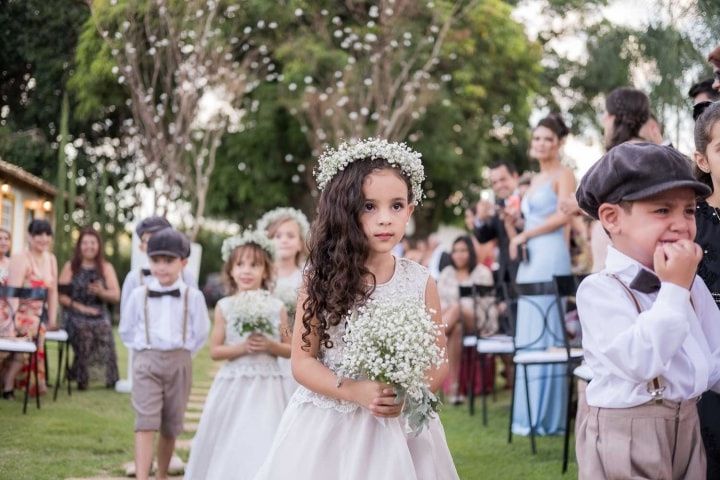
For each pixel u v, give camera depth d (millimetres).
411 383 2615
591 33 13844
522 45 17438
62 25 10305
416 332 2629
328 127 15414
